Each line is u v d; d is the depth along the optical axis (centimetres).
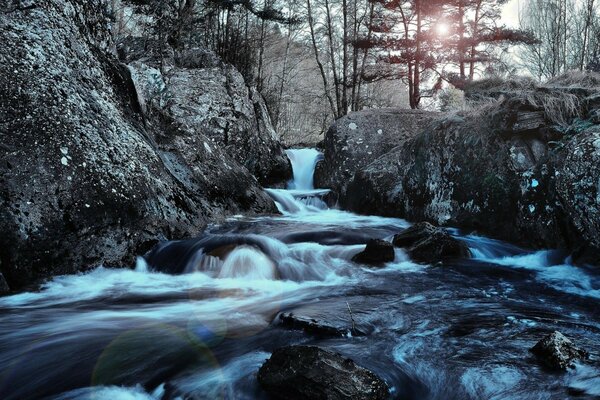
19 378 312
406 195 929
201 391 290
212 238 623
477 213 759
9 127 536
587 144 579
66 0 758
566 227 601
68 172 547
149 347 354
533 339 359
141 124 800
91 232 545
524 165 696
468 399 275
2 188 500
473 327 388
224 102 1265
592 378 287
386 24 2091
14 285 485
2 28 616
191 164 862
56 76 624
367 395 263
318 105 3484
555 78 817
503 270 589
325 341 359
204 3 2039
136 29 1930
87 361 331
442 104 2022
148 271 579
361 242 737
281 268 580
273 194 1102
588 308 446
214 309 446
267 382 281
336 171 1249
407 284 532
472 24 2123
